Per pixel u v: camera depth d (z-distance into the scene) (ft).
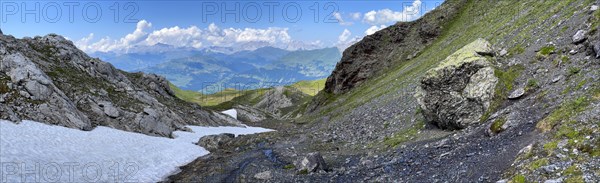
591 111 64.03
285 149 143.64
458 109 99.25
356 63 376.27
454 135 93.40
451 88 102.99
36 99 131.85
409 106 143.33
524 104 86.28
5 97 123.24
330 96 396.57
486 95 97.40
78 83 184.44
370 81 335.88
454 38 272.72
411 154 89.56
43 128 113.60
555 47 103.09
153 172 106.52
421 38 340.18
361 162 97.25
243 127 323.98
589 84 75.77
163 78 324.39
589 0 114.32
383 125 139.74
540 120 74.23
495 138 77.77
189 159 134.41
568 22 110.52
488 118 92.32
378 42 383.86
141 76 303.07
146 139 146.92
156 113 189.57
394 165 84.38
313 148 136.98
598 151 51.88
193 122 250.78
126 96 207.82
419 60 279.28
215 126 278.26
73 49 225.76
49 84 143.54
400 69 295.69
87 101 167.32
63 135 114.01
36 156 87.56
